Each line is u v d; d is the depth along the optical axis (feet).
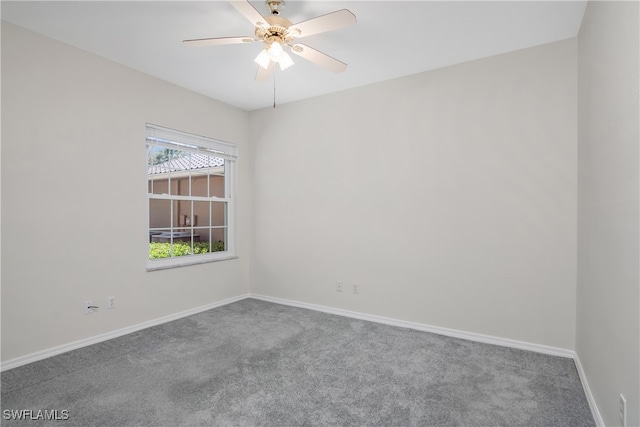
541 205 9.14
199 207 13.47
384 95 11.60
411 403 6.70
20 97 8.30
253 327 11.12
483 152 9.94
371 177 11.86
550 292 9.05
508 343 9.57
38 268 8.61
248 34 8.71
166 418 6.18
